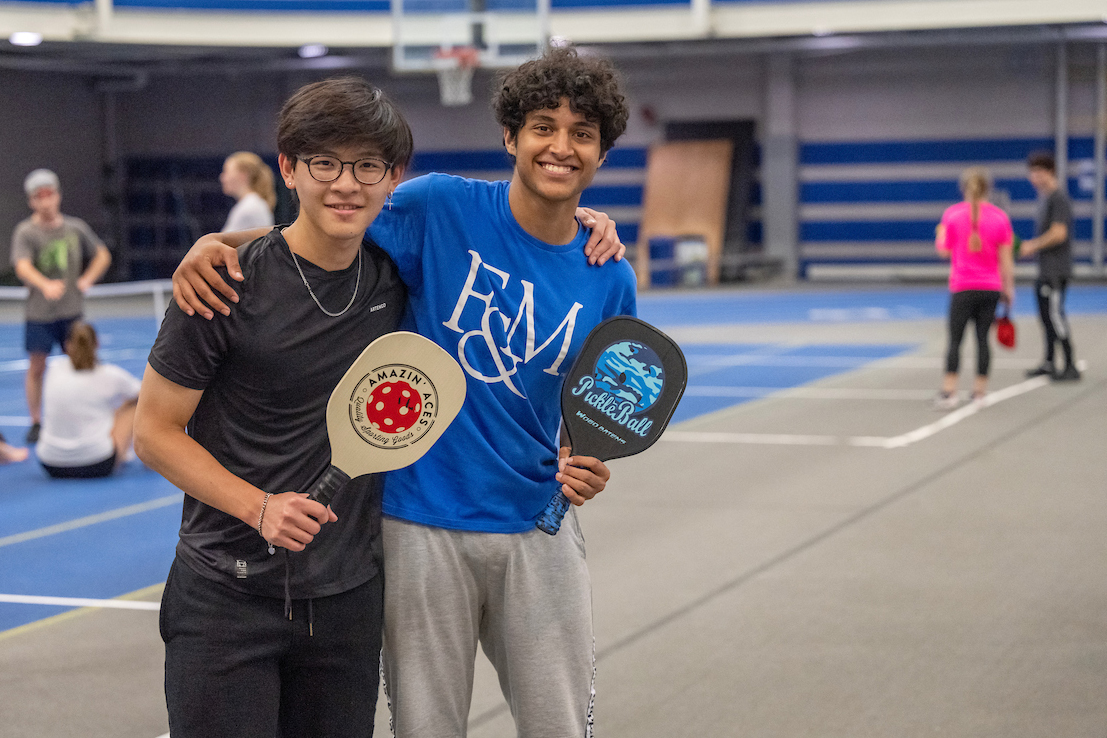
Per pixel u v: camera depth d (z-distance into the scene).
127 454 7.81
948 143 25.27
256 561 2.15
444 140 27.70
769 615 4.41
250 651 2.16
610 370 2.40
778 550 5.31
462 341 2.39
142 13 20.39
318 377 2.18
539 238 2.42
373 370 2.11
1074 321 15.91
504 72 2.39
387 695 2.45
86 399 7.19
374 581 2.30
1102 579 4.77
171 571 2.23
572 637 2.44
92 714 3.60
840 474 6.90
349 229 2.11
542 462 2.46
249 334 2.12
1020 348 13.03
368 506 2.30
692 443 8.00
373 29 21.22
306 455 2.19
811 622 4.32
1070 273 10.30
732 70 26.11
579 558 2.49
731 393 10.32
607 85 2.29
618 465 7.30
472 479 2.38
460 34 20.45
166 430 2.12
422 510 2.37
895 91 25.48
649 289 24.38
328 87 2.09
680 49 22.69
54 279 8.44
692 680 3.79
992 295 8.98
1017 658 3.92
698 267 25.16
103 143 28.97
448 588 2.38
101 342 15.71
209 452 2.18
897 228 25.89
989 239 8.93
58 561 5.39
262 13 20.97
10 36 19.48
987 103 24.89
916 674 3.80
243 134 28.44
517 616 2.41
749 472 7.02
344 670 2.26
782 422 8.75
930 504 6.11
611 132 2.34
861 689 3.68
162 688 3.82
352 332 2.22
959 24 20.25
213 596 2.15
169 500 6.65
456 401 2.19
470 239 2.39
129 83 27.50
